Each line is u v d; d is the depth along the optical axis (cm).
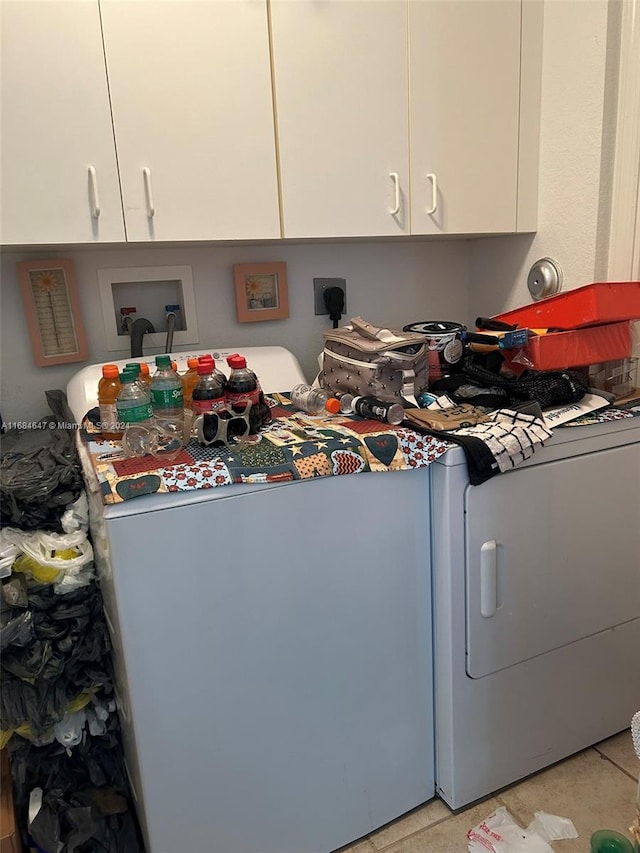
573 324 140
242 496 105
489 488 121
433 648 131
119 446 118
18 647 117
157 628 102
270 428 127
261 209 136
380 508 118
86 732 133
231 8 125
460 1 148
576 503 133
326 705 121
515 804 139
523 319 153
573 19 154
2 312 147
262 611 110
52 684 120
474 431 121
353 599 119
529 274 179
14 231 116
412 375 137
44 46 112
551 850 126
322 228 143
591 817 134
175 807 111
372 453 114
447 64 150
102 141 120
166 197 127
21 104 113
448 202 158
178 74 124
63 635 120
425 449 117
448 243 202
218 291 170
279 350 167
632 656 153
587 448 132
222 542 104
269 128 134
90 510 118
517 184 168
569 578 137
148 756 106
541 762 145
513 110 162
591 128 155
